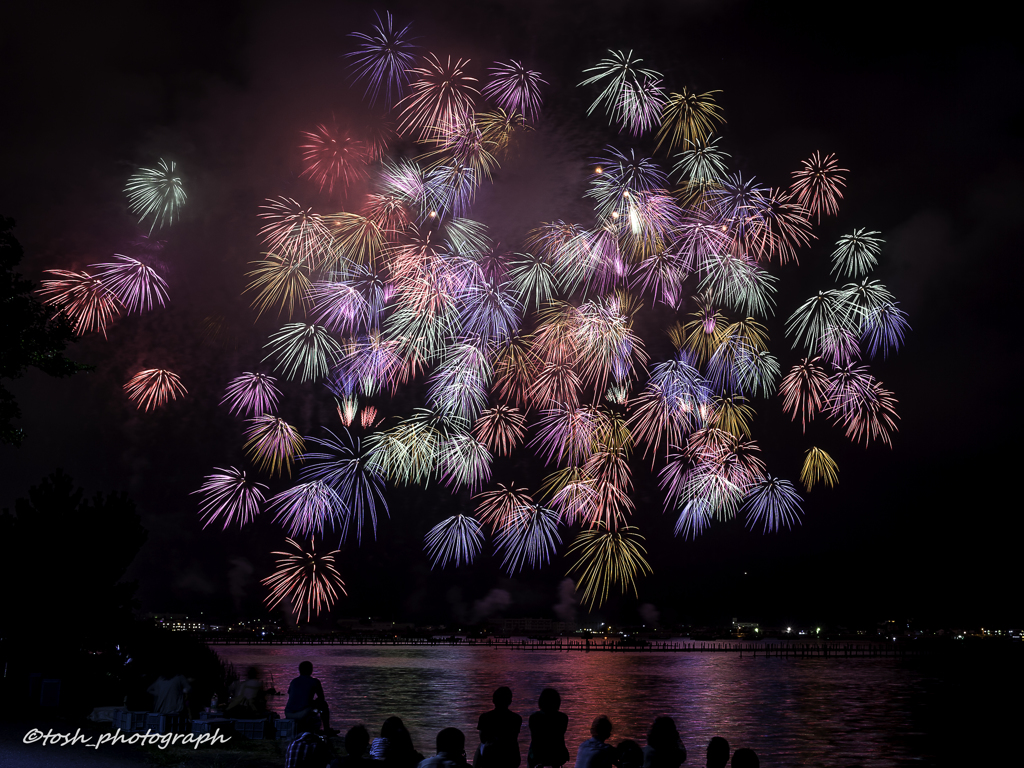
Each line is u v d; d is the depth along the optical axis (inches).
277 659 4768.7
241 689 804.6
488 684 2827.3
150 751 666.8
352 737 447.8
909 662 5639.8
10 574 1217.4
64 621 1246.9
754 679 3528.5
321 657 5216.5
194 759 647.1
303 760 460.4
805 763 1256.8
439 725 1574.8
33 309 904.9
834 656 6786.4
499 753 408.8
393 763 443.8
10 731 719.1
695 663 5329.7
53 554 1227.2
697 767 1152.8
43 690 887.1
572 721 1774.1
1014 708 2228.1
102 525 1285.7
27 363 891.4
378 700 2165.4
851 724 1803.6
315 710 713.6
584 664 4899.1
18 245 903.7
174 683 751.7
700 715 1974.7
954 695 2714.1
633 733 1567.4
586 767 450.6
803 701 2407.7
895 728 1736.0
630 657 6378.0
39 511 1268.5
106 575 1283.2
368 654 6082.7
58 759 618.2
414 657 5620.1
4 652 1234.0
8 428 903.7
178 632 1621.6
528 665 4623.5
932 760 1301.7
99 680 1087.6
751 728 1720.0
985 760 1299.2
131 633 1392.7
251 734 751.1
